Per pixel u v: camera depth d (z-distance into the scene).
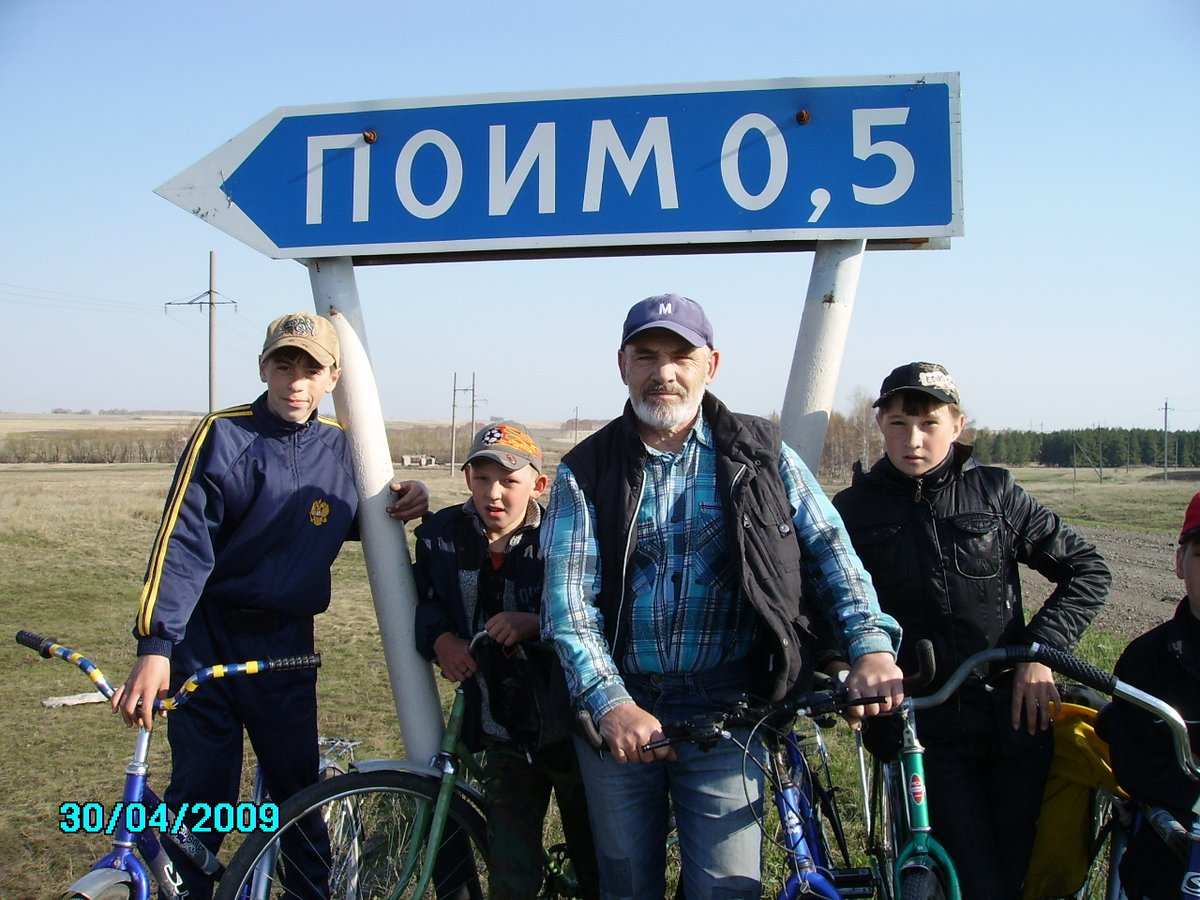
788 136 2.79
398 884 2.73
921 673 2.04
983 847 2.51
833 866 2.63
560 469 2.44
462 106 2.91
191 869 2.76
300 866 2.74
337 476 2.95
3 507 25.19
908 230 2.76
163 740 5.74
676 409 2.28
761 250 2.96
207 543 2.72
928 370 2.61
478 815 2.84
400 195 2.93
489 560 2.88
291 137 2.99
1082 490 44.12
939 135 2.76
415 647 2.96
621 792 2.40
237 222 3.00
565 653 2.25
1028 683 2.53
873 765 2.89
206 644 2.83
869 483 2.74
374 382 3.09
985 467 2.72
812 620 2.53
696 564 2.32
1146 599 12.32
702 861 2.31
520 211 2.88
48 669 7.81
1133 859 2.43
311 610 2.92
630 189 2.84
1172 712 2.05
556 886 2.92
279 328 2.78
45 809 4.53
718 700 2.37
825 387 2.84
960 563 2.59
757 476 2.28
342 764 3.35
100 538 19.14
